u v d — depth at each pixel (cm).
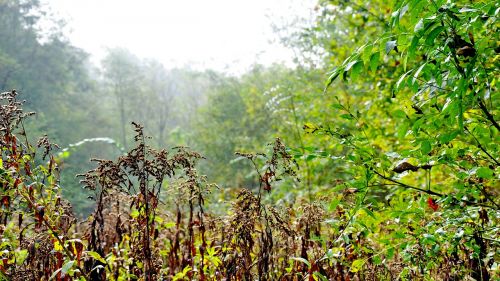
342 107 252
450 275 261
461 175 208
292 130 890
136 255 272
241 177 1519
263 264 270
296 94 867
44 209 250
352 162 237
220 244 289
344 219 272
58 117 3825
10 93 251
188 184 276
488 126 223
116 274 266
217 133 2908
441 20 177
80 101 4731
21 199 250
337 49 708
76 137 3956
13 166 242
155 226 315
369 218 243
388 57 523
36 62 4128
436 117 201
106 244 305
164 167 263
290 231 283
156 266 274
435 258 247
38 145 259
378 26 608
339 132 253
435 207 238
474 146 229
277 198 658
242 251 270
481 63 196
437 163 222
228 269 267
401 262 277
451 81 199
